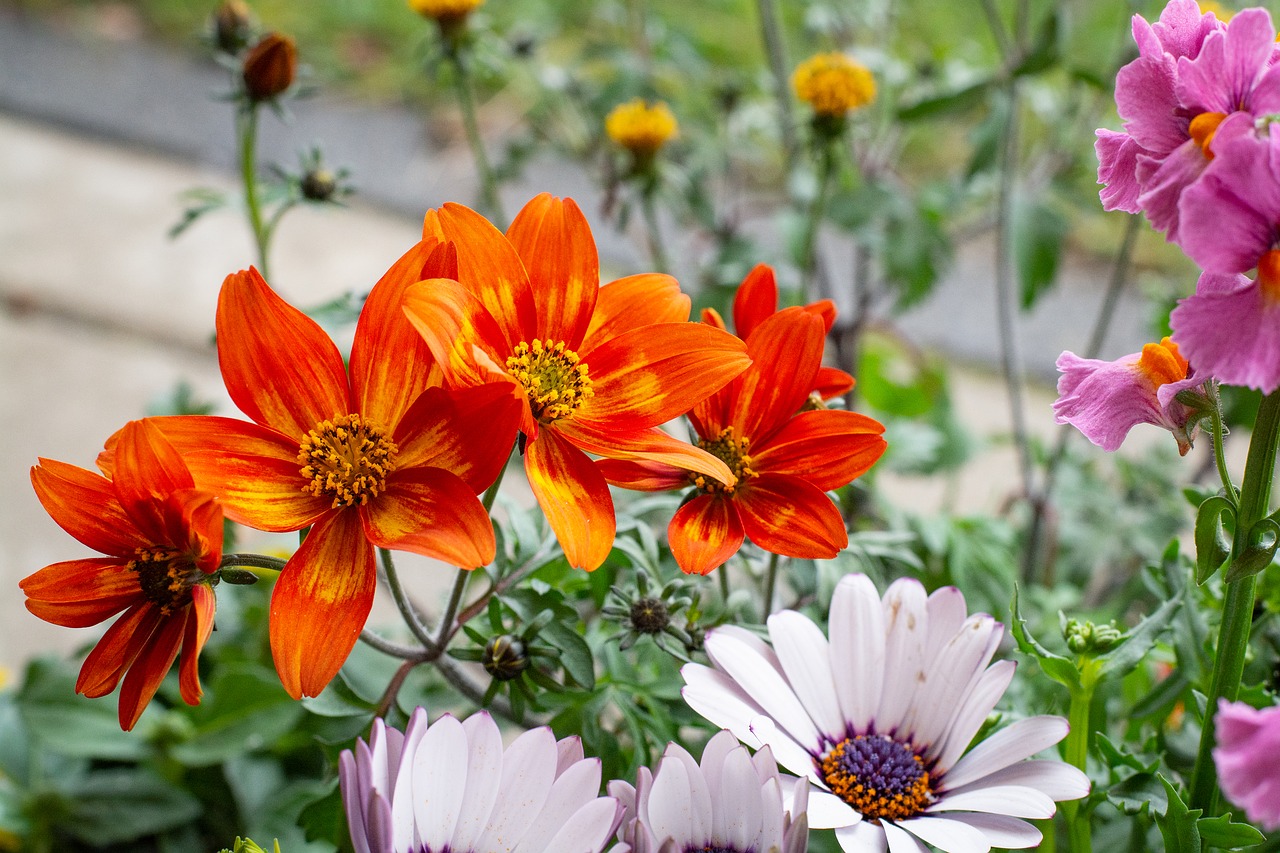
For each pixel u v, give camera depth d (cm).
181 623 30
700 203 59
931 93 59
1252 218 28
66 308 86
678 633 34
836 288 87
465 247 32
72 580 30
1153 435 70
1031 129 90
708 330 32
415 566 65
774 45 58
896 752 32
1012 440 63
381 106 108
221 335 31
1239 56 29
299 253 92
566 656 34
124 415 78
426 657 34
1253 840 31
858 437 33
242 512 31
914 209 58
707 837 30
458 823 30
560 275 32
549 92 68
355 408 31
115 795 46
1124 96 30
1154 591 37
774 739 32
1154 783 33
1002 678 32
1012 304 58
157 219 96
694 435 33
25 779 46
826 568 37
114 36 118
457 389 30
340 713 34
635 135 54
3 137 103
